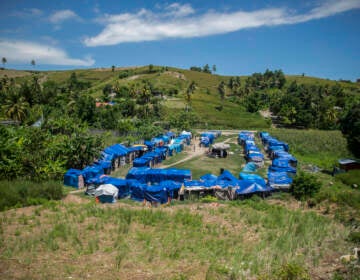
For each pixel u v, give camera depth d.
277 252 18.78
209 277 15.09
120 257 17.39
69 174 38.44
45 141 44.84
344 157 63.22
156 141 68.56
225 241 21.23
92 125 91.44
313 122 126.62
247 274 15.70
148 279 15.02
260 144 81.38
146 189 33.22
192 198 34.06
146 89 135.88
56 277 14.98
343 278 14.97
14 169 35.41
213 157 61.66
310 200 32.41
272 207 30.59
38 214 25.77
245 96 170.62
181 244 20.31
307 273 15.21
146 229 23.25
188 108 129.25
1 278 14.53
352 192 34.72
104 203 31.91
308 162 57.81
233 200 34.12
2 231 21.27
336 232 22.78
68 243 19.81
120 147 55.06
